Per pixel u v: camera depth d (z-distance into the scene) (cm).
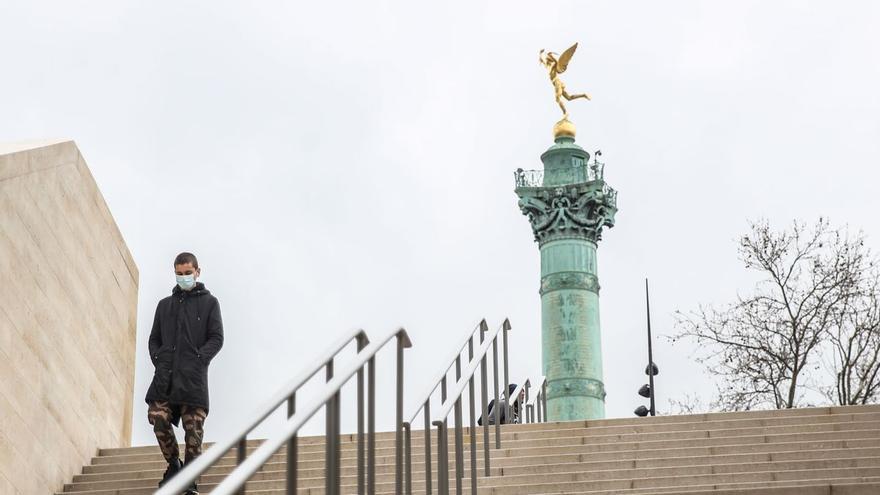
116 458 1512
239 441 657
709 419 1368
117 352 1709
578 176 4412
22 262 1335
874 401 3425
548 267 4300
